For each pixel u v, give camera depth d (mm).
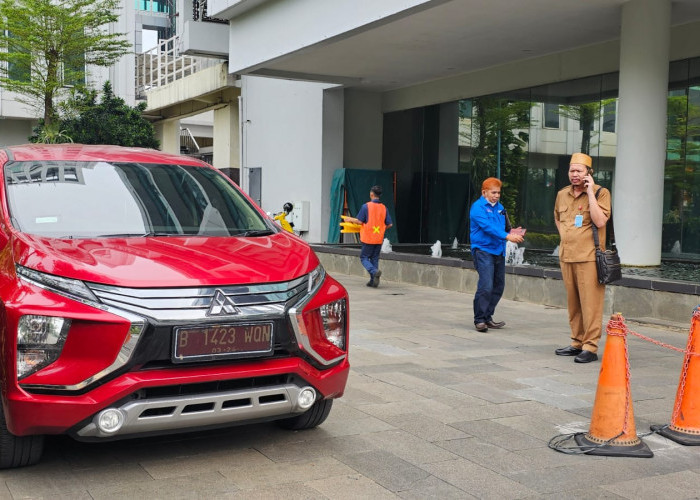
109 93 31312
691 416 4605
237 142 26531
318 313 4078
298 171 20656
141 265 3818
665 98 11820
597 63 14648
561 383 5984
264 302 3836
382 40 14336
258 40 16531
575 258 6789
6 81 29016
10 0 27688
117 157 5316
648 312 8961
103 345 3506
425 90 19422
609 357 4438
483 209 8234
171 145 35000
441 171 19328
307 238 20266
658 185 11836
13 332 3545
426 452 4309
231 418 3781
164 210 4793
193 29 21703
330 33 13727
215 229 4777
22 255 3879
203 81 26094
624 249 11930
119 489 3676
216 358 3674
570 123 15602
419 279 13125
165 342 3580
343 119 19844
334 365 4191
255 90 22812
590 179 6688
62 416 3504
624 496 3707
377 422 4883
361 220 12906
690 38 12992
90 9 30875
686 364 4648
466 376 6188
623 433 4375
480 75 17641
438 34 13820
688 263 12781
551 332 8391
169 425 3641
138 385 3516
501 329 8594
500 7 11930
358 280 14133
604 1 11625
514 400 5461
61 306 3553
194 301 3680
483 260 8336
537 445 4473
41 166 4973
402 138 20547
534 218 16656
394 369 6418
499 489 3770
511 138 17156
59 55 29406
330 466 4059
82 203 4652
